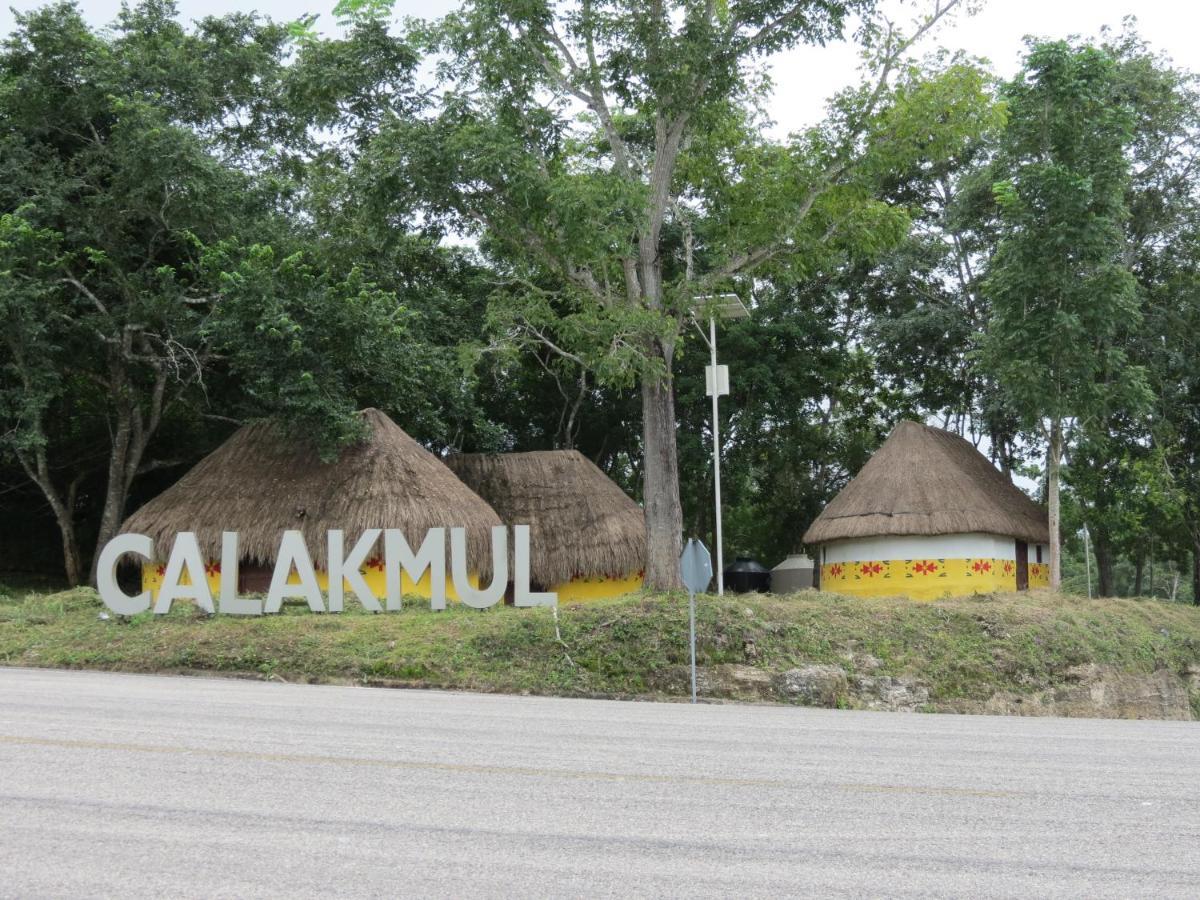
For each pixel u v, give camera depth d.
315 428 24.14
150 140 24.89
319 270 27.61
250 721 10.43
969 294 35.81
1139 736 11.60
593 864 5.57
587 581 27.23
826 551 31.16
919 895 5.15
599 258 19.08
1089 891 5.26
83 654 16.92
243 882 5.16
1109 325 25.98
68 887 5.04
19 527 33.69
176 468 34.12
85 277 27.41
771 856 5.78
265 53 29.38
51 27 26.70
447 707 12.55
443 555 19.36
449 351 29.66
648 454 20.48
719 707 15.05
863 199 21.12
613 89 19.66
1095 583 61.66
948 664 19.03
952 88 19.88
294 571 22.86
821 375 38.59
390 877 5.29
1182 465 33.56
